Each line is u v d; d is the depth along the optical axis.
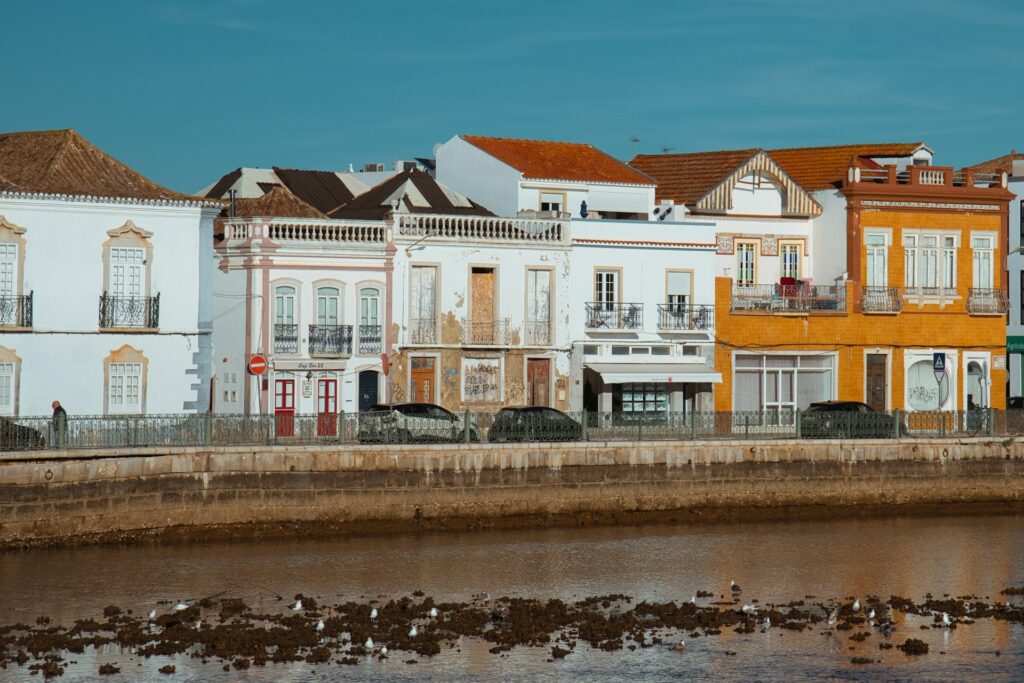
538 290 68.69
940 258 76.00
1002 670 36.50
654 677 35.41
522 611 40.97
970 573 48.34
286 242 63.28
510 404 68.00
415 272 66.25
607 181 74.56
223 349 64.19
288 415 52.66
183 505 49.97
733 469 58.22
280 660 35.84
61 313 57.31
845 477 59.97
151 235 58.84
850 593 44.81
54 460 47.62
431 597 42.66
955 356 76.25
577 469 55.72
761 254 74.62
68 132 60.16
